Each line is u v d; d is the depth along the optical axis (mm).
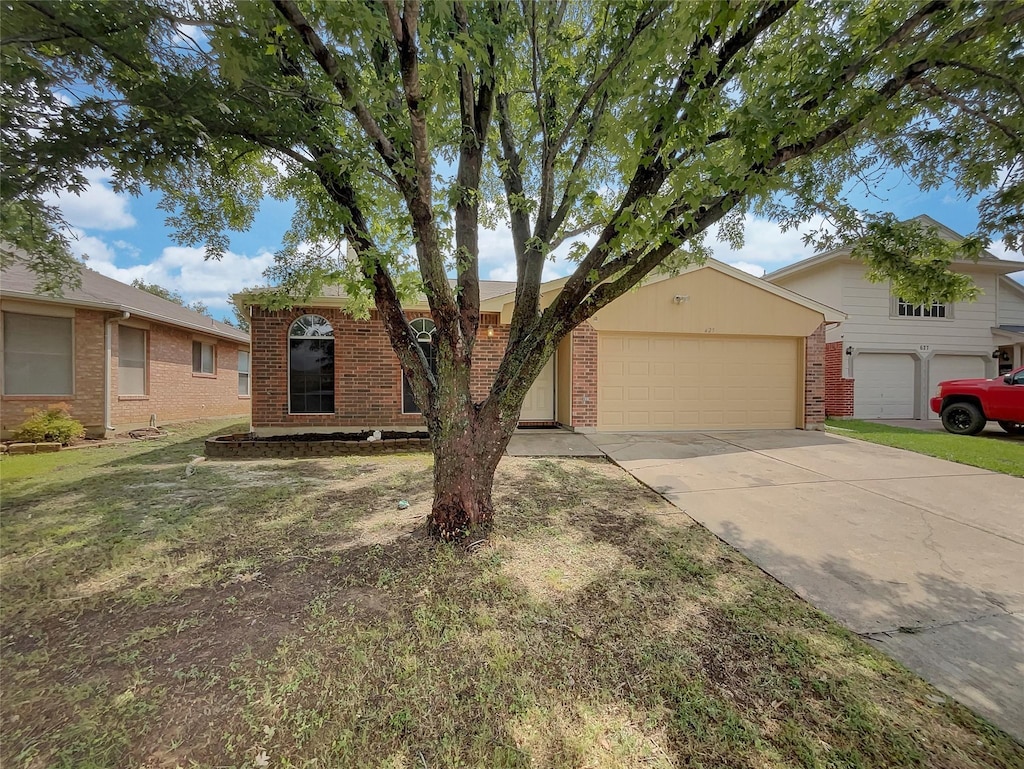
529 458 6965
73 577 3143
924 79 3057
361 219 3732
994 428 10734
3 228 2992
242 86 3043
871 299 12930
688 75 2773
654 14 2768
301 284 5203
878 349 12930
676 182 2652
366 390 8797
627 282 3475
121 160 3104
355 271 4773
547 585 3092
